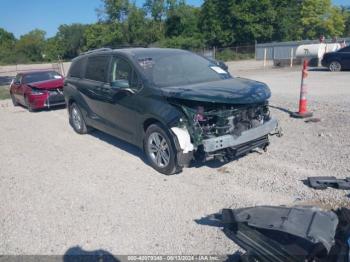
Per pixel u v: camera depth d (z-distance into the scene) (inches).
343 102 354.9
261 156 216.8
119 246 135.0
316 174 184.7
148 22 2501.2
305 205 143.5
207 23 2185.0
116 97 228.2
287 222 120.3
